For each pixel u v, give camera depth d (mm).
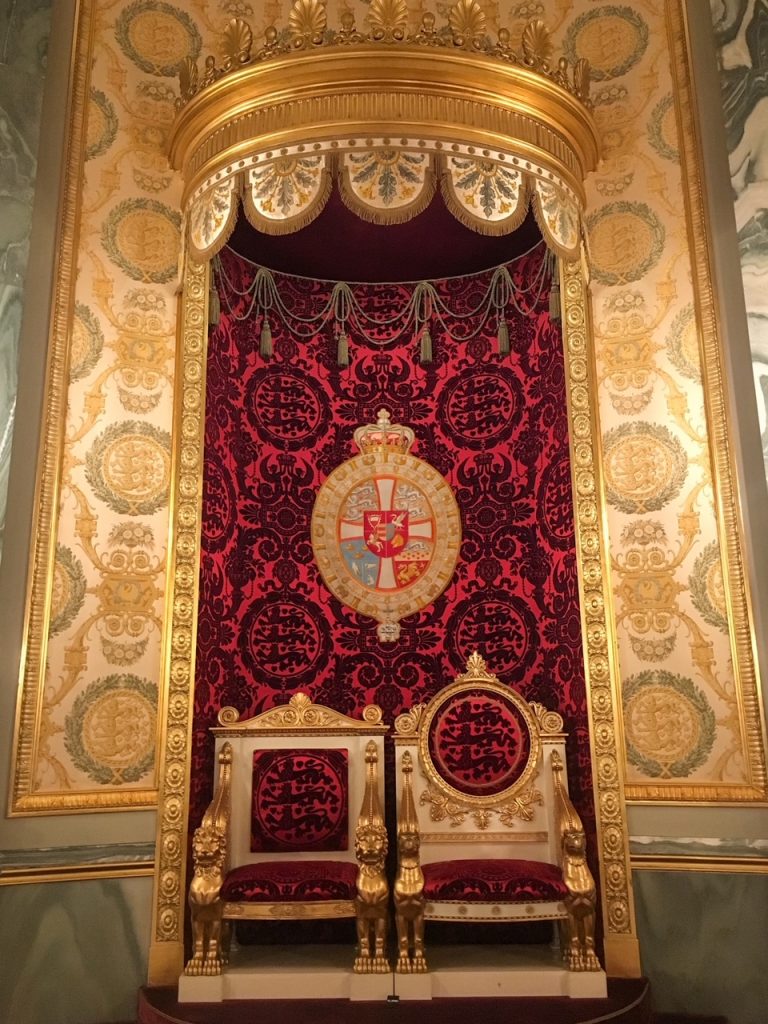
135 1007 3811
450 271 5004
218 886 3719
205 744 4246
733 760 3971
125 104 4621
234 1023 3359
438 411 4965
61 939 3744
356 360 5023
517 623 4652
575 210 4273
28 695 3832
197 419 4312
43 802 3799
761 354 4098
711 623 4094
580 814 4203
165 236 4594
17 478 3941
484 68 3961
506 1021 3361
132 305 4434
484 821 4270
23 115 4246
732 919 3846
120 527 4195
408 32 4406
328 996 3678
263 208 3971
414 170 3914
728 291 4266
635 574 4246
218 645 4426
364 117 3904
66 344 4188
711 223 4371
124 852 3939
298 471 4859
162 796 3982
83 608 4043
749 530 4043
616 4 4863
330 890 3793
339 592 4770
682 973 3857
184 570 4164
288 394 4906
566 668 4363
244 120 4051
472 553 4793
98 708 4008
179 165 4574
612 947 3883
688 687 4082
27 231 4141
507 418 4844
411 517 4859
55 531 4004
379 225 4570
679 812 3992
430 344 4852
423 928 3898
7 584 3848
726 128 4383
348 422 4961
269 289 4926
